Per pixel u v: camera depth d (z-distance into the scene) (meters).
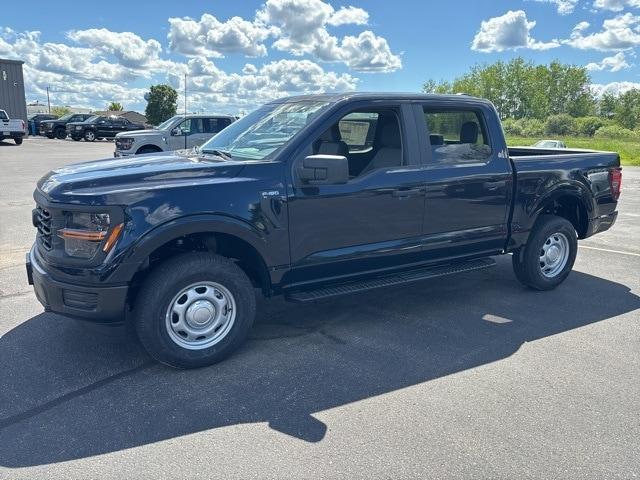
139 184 3.62
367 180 4.41
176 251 4.04
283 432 3.12
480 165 5.07
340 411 3.35
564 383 3.71
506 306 5.32
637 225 10.03
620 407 3.40
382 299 5.51
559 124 76.50
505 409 3.37
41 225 3.89
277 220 4.00
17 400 3.45
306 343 4.38
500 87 94.06
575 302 5.46
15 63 35.94
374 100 4.54
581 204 5.91
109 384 3.67
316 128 4.23
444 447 2.97
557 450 2.95
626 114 89.25
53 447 2.96
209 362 3.92
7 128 30.06
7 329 4.58
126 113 90.25
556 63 97.62
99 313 3.57
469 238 5.08
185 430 3.14
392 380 3.75
